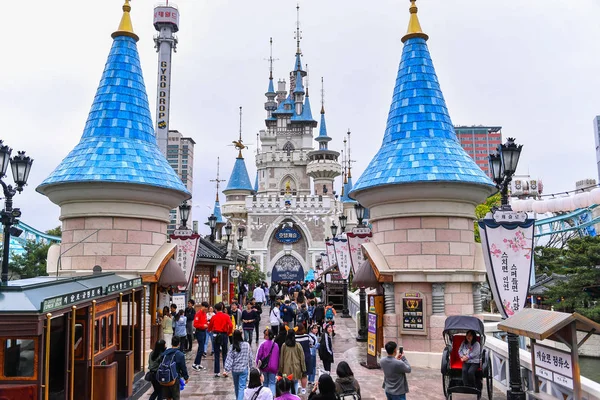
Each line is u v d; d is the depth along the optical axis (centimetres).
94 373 936
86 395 907
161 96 4138
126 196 1457
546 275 3419
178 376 944
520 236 1105
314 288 3747
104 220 1454
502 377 1123
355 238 1855
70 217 1467
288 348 1026
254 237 5719
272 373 1016
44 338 737
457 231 1495
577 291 2717
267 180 7462
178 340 962
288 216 5759
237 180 7012
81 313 925
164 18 4209
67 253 1471
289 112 7881
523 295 1090
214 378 1339
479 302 1520
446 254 1473
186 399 1123
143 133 1611
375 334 1475
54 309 742
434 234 1479
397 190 1483
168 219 1617
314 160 6950
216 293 2662
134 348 1325
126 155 1498
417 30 1698
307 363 1191
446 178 1441
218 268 2767
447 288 1477
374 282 1525
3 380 716
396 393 839
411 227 1495
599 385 770
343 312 2983
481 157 13375
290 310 1881
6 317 692
